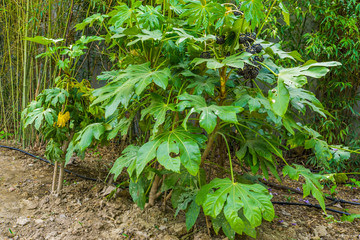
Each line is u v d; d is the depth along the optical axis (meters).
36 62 3.22
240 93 1.62
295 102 1.65
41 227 1.90
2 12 3.40
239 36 1.44
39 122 1.95
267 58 1.78
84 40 1.88
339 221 2.22
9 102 3.78
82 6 3.18
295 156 3.67
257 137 1.85
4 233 1.82
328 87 3.31
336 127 3.43
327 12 3.09
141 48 1.66
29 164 2.88
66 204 2.18
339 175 1.83
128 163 1.71
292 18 3.47
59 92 2.04
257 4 1.30
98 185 2.49
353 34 3.06
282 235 1.95
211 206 1.37
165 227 1.90
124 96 1.44
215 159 3.05
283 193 2.75
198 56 1.59
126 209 2.12
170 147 1.38
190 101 1.40
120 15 1.53
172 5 1.71
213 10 1.35
